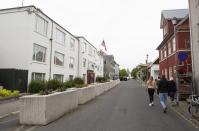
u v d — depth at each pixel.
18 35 20.88
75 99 12.62
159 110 12.29
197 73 16.86
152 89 14.09
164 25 29.98
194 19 17.34
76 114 10.67
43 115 8.32
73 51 34.12
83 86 16.62
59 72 28.20
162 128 8.04
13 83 18.70
